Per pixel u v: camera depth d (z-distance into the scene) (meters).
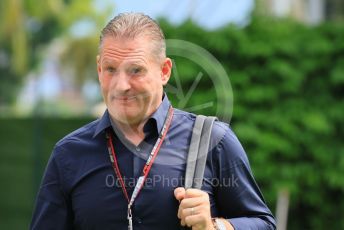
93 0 110.69
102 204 10.88
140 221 10.73
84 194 10.99
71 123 37.50
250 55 26.81
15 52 90.38
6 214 39.00
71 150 11.21
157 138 10.99
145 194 10.73
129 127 10.96
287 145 26.94
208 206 10.27
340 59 27.34
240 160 11.04
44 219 11.32
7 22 83.50
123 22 10.62
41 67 112.44
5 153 39.06
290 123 27.00
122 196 10.84
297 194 27.34
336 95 27.44
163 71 10.99
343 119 27.16
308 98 27.38
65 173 11.18
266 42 26.98
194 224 10.20
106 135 11.08
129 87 10.52
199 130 11.02
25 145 38.62
